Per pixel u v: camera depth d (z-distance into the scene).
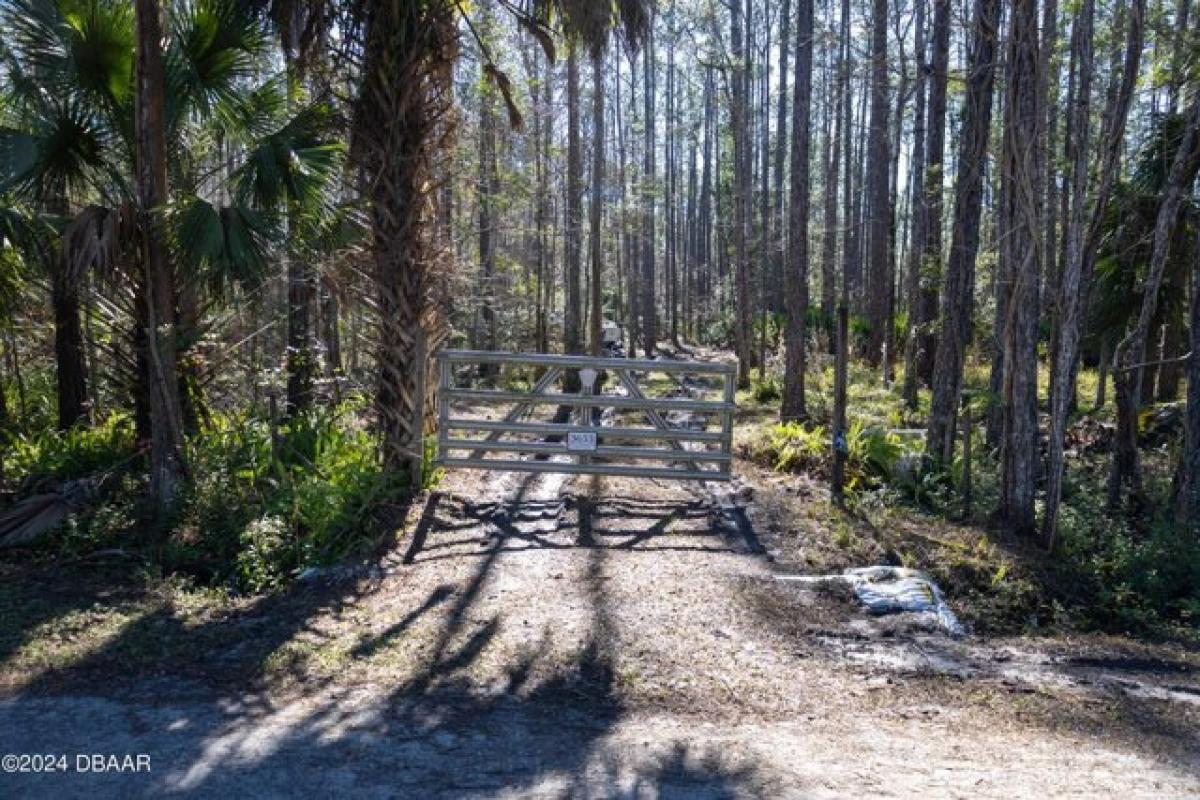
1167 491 9.67
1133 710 5.11
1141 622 7.16
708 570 7.04
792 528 8.12
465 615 6.01
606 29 8.66
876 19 17.11
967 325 10.19
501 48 17.27
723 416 8.73
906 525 8.38
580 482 9.53
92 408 11.29
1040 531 8.35
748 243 24.44
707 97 33.16
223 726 4.41
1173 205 8.91
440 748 4.20
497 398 8.69
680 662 5.38
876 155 21.33
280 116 9.20
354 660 5.30
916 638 6.18
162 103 8.04
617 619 5.97
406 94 8.48
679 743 4.32
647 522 8.23
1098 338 11.65
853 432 10.48
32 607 6.16
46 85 8.15
